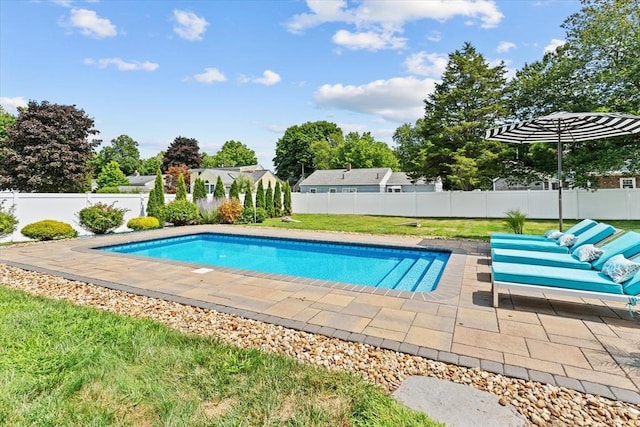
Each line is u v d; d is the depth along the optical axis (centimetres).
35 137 2047
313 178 3331
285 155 4891
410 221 1577
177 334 319
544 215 1597
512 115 1792
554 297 444
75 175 2189
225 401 220
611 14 1384
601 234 506
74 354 275
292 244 1054
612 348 298
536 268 412
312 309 398
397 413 207
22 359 268
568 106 1513
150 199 1380
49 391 229
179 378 245
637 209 1443
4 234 976
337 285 500
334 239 1010
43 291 480
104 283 512
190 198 1596
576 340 314
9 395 222
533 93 1666
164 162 4762
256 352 284
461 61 1870
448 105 1945
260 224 1521
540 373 255
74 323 344
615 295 348
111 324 342
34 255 749
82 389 232
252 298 440
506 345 303
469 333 330
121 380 242
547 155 1652
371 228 1316
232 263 861
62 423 198
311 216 1958
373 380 250
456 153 1850
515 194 1655
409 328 342
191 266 629
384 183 3038
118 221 1198
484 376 254
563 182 1561
